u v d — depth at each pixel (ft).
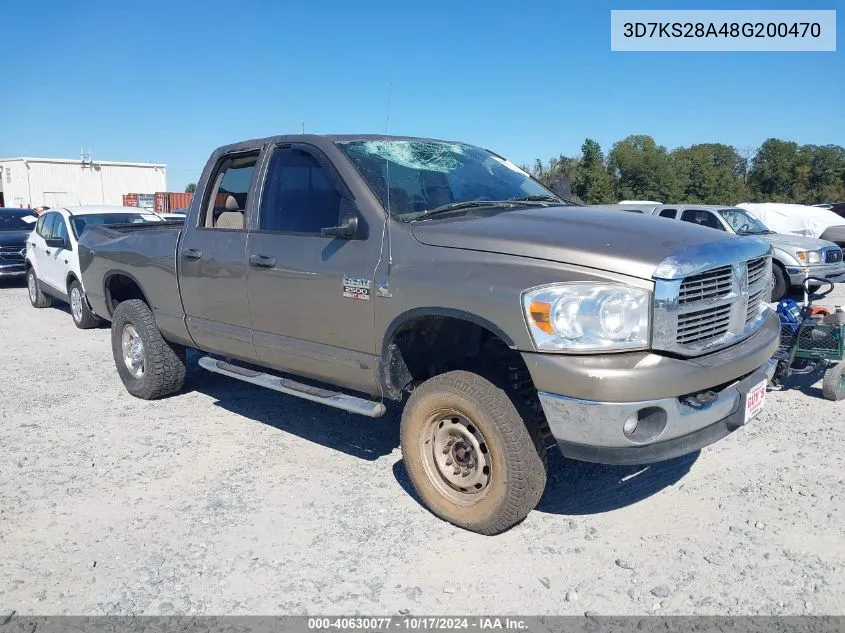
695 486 13.82
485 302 11.17
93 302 22.57
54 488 14.37
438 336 13.26
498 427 11.43
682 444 10.94
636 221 12.61
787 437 16.29
